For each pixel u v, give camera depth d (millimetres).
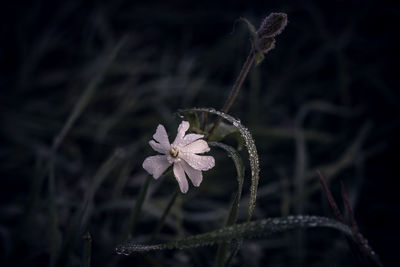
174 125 437
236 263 353
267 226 264
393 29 558
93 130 448
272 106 503
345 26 575
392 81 505
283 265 365
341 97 506
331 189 409
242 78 290
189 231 385
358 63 533
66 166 411
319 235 382
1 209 373
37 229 351
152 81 521
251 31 280
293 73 527
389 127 460
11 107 469
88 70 498
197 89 474
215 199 410
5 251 335
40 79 506
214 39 583
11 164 410
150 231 380
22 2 601
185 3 626
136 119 454
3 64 537
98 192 398
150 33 584
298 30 578
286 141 452
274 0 602
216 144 280
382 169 436
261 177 427
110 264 341
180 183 266
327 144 460
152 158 268
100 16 563
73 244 301
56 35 569
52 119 465
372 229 391
